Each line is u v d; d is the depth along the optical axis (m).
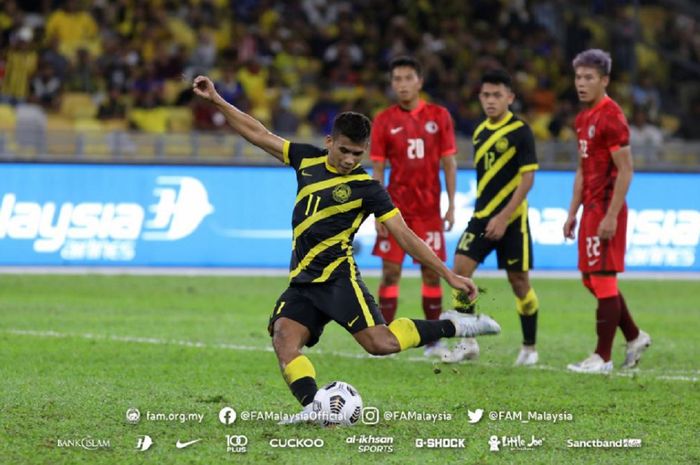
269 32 74.44
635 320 40.12
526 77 75.56
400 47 74.56
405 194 32.03
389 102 70.75
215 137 54.19
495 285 49.75
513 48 77.31
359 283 20.61
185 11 74.12
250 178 53.56
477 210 30.02
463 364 29.53
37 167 52.03
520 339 34.97
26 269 51.41
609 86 77.69
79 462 17.84
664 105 80.56
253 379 26.05
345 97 71.12
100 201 52.47
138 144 53.50
